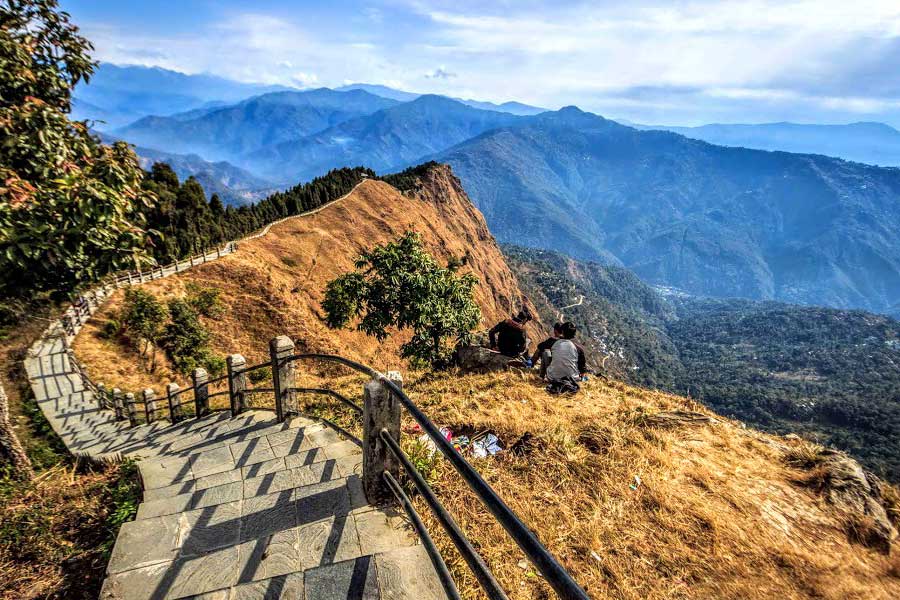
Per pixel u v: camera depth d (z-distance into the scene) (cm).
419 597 276
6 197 477
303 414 654
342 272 6856
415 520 294
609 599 319
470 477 207
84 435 1307
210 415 888
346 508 360
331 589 279
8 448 630
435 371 1106
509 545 362
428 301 1650
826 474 459
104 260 561
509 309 14338
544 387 800
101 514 456
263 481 412
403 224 10425
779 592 330
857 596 330
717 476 468
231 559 309
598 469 470
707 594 326
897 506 425
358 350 4800
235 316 4116
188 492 438
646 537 380
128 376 2602
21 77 579
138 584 292
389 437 340
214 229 6919
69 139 625
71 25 662
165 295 3806
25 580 359
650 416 616
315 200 10038
